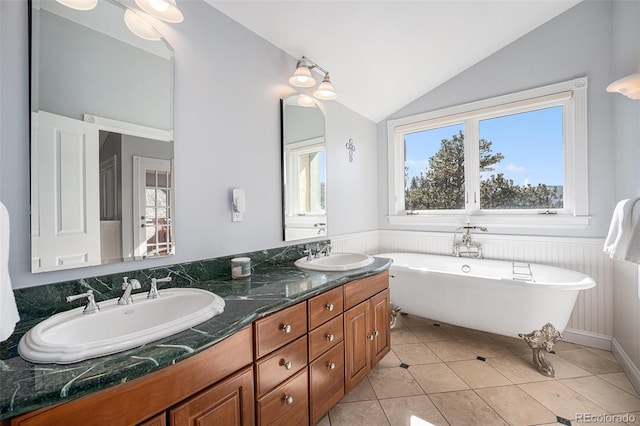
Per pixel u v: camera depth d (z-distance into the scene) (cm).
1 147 96
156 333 83
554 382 181
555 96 238
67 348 72
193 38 152
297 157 222
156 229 136
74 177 112
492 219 271
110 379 66
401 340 243
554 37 239
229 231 171
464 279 219
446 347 230
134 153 129
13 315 73
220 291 133
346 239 287
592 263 226
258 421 109
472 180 287
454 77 289
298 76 195
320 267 175
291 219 215
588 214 227
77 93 113
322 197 253
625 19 194
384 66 249
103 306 105
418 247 315
